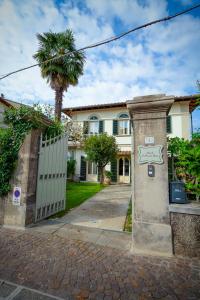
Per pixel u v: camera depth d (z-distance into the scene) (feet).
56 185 19.84
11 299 7.08
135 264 9.81
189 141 13.47
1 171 15.52
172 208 11.09
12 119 16.17
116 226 15.94
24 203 15.06
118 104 56.59
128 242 12.67
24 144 15.76
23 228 14.78
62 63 37.93
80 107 60.03
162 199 11.39
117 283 8.14
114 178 57.31
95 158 48.44
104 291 7.61
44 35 38.04
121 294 7.45
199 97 13.51
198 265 9.78
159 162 11.63
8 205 15.48
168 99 11.49
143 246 11.31
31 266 9.35
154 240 11.17
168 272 9.08
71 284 8.01
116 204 25.27
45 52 37.45
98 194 33.96
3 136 15.84
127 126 58.23
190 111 55.36
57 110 38.22
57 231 14.40
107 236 13.62
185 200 11.41
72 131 51.49
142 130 12.23
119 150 52.60
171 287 7.93
